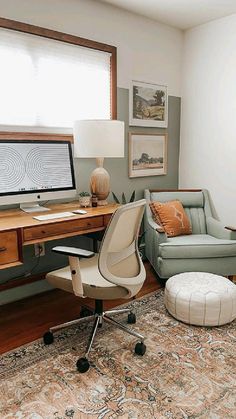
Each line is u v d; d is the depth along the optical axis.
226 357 1.95
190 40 3.66
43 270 2.87
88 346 1.91
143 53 3.37
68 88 2.83
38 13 2.56
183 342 2.10
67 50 2.76
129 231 1.92
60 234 2.23
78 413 1.53
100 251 1.75
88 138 2.56
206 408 1.56
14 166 2.32
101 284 1.87
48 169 2.51
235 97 3.33
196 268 2.84
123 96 3.26
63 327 2.11
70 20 2.75
